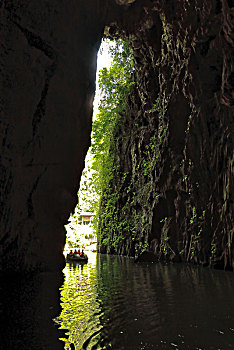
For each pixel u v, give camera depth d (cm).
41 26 1202
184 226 1906
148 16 2166
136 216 2686
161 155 2206
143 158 2678
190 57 1706
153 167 2338
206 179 1697
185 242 1870
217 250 1501
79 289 881
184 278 1128
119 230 3053
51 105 1308
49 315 562
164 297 751
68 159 1446
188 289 871
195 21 1552
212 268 1509
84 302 688
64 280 1083
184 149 1927
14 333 452
